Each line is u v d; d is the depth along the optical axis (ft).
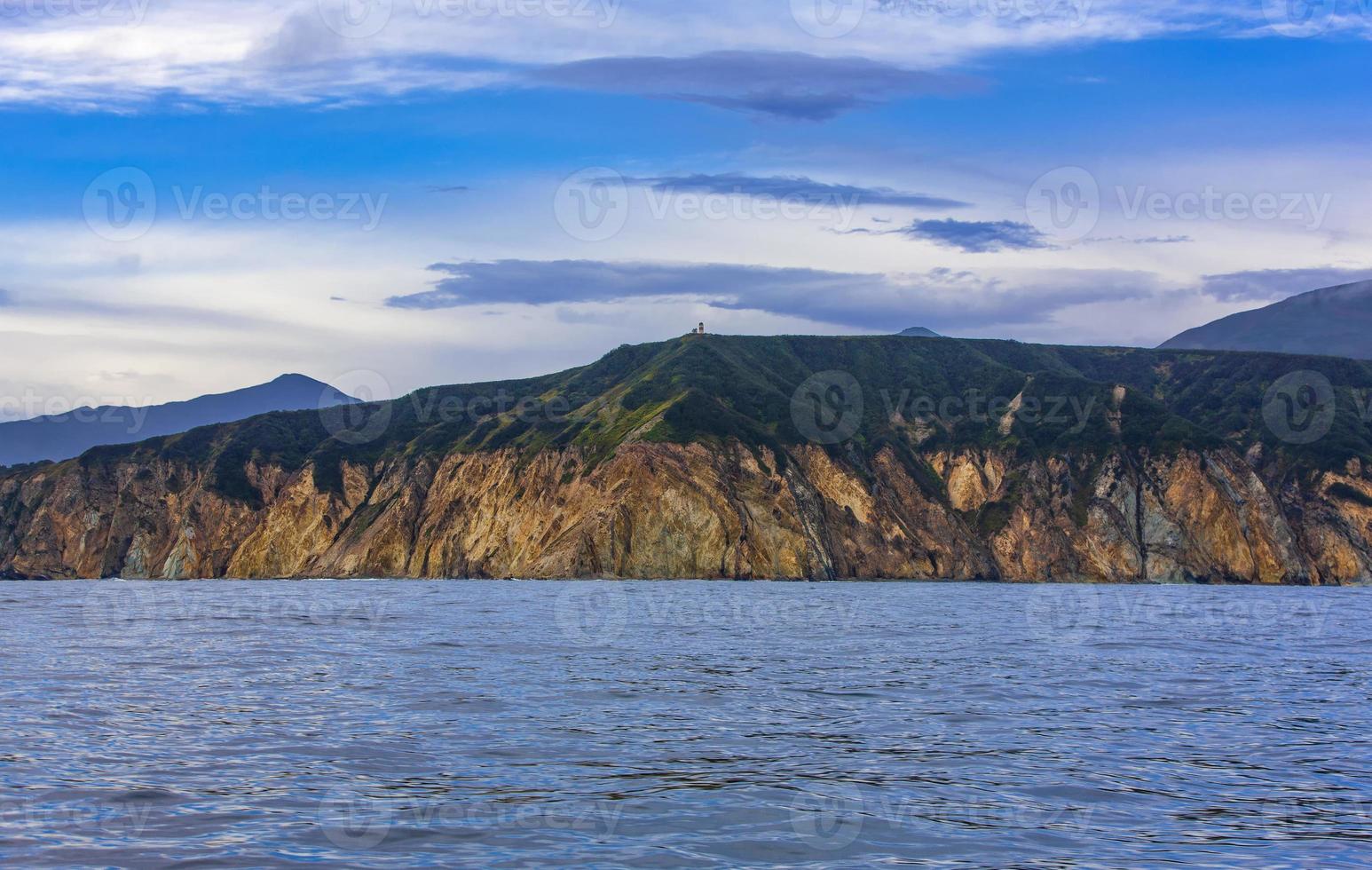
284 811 65.46
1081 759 80.84
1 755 80.48
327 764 77.66
